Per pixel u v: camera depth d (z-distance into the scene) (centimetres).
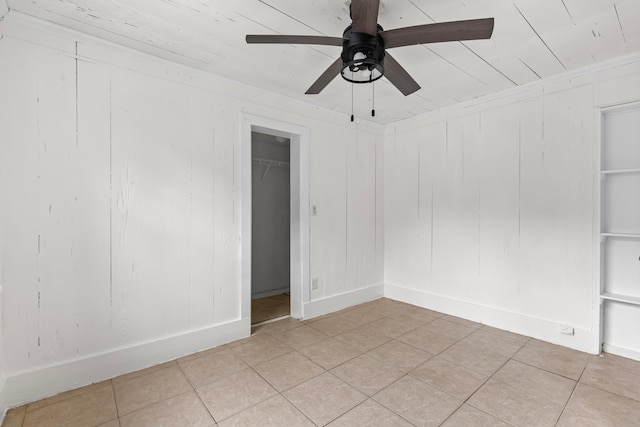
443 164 339
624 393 188
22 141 181
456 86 280
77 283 199
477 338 271
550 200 264
